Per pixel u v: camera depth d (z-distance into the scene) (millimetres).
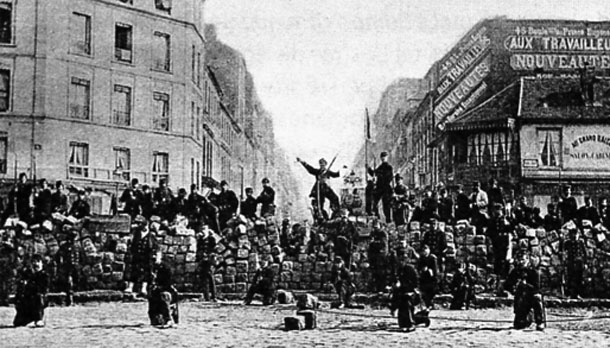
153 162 30203
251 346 13984
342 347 13867
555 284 22438
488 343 14461
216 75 27297
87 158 30016
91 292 21703
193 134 29000
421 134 27328
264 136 26172
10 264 20734
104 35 30469
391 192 24578
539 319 16359
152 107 30062
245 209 24562
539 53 26984
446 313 19625
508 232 22438
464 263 22594
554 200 29391
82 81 30172
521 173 29219
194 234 23203
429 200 23984
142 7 30234
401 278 16391
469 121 28484
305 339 14852
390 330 16219
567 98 29641
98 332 15672
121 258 22516
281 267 22828
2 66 29562
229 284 22766
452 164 28734
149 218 24172
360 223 23719
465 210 24000
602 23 26906
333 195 25109
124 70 30438
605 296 22422
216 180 27734
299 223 25016
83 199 23875
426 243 22047
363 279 22438
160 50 30266
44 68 29641
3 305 20625
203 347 13859
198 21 27719
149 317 17156
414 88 26031
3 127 29328
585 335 15672
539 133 29484
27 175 29078
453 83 26719
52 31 29797
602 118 29453
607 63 27828
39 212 23328
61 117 29672
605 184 29484
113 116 30312
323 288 22625
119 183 29922
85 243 22375
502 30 26906
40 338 14836
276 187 26109
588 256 22547
